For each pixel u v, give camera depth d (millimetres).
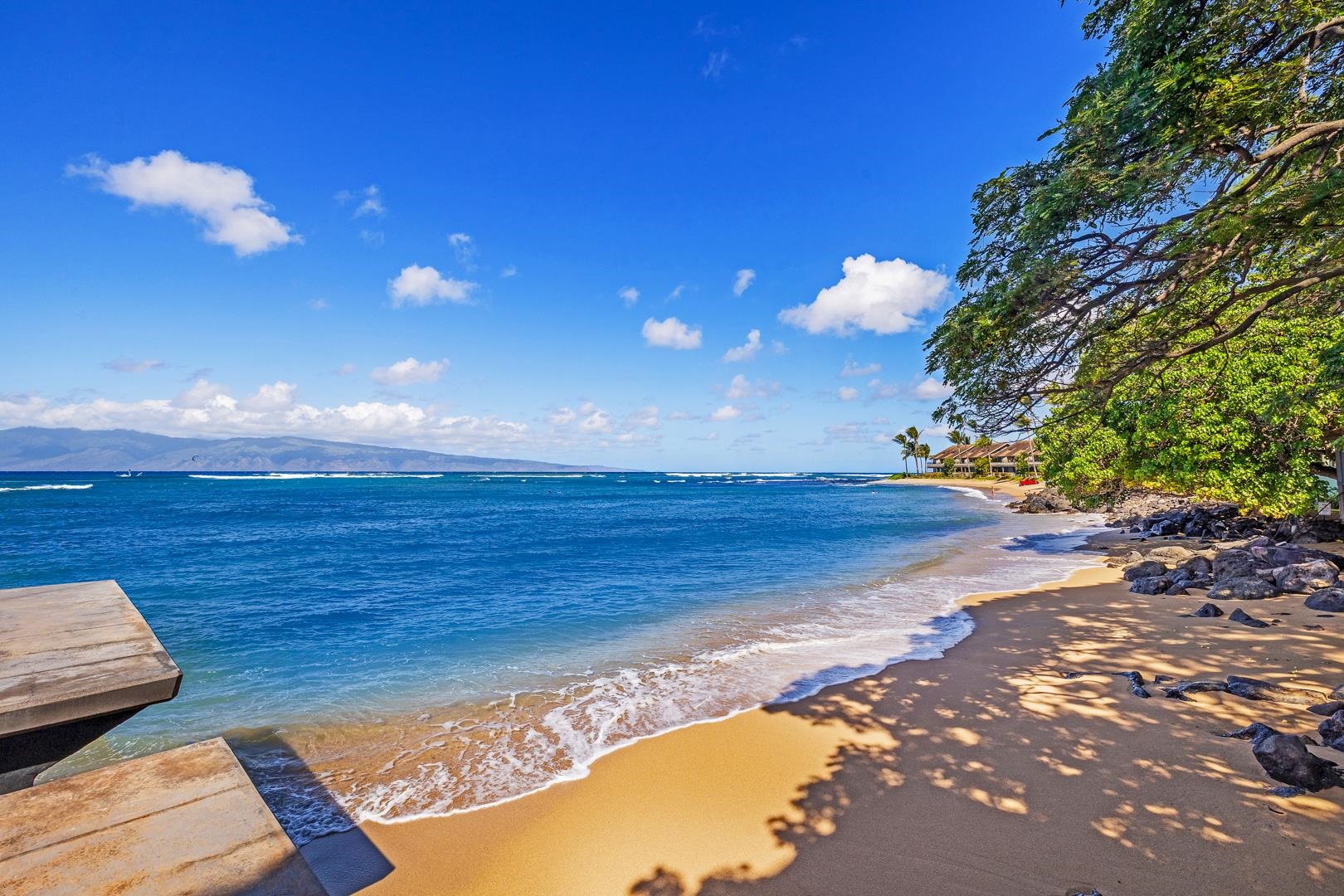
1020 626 11688
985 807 5410
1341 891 4023
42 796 1521
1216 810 5012
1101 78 5246
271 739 7461
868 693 8414
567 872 4949
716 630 12375
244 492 78812
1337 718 5984
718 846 5184
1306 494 14125
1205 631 10188
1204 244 4453
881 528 34406
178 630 12742
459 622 13289
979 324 5668
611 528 34906
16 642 2143
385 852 5254
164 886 1231
